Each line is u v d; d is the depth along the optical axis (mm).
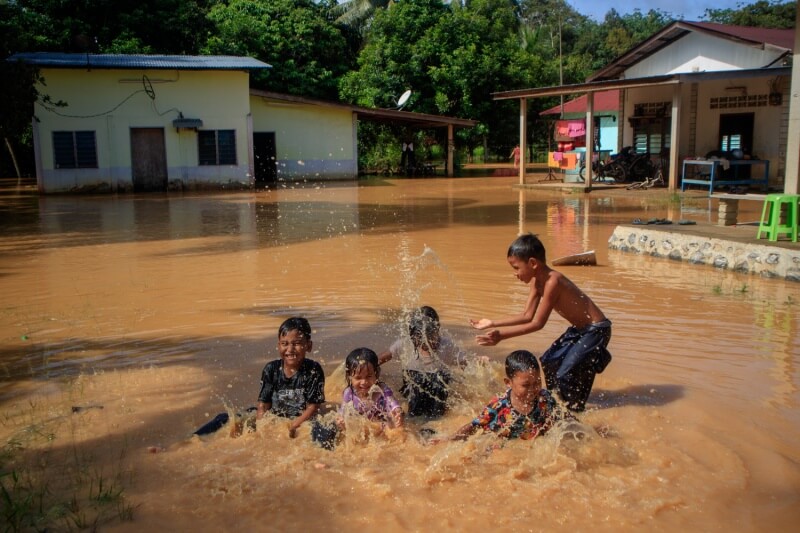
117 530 3387
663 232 10914
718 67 22531
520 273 5004
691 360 5871
